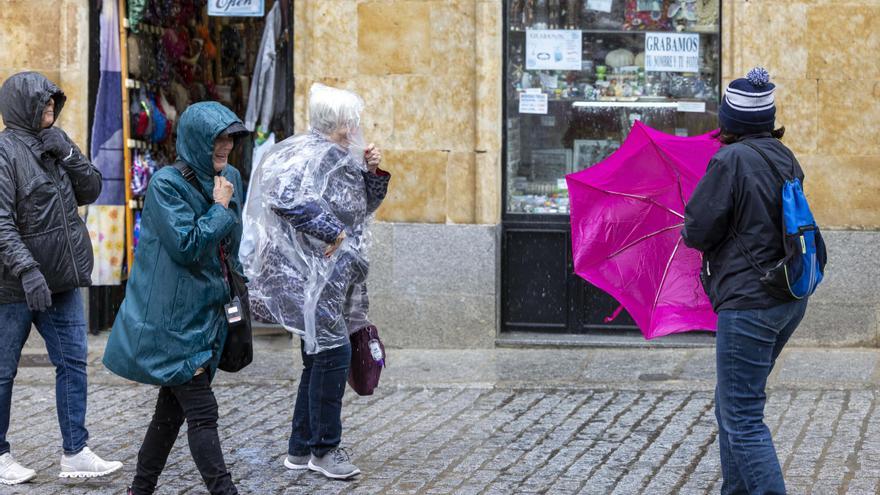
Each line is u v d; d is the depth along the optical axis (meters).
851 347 9.33
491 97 9.45
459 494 5.77
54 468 6.34
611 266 5.70
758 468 4.78
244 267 5.91
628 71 9.79
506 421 7.20
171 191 5.05
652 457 6.36
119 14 9.79
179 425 5.32
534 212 9.81
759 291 4.77
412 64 9.54
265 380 8.40
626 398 7.75
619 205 5.63
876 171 9.30
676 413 7.32
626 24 9.75
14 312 6.02
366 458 6.45
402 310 9.59
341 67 9.63
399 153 9.60
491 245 9.48
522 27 9.77
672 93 9.76
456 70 9.50
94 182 6.23
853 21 9.25
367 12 9.56
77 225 6.10
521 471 6.14
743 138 4.98
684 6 9.70
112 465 6.22
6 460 6.07
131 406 7.73
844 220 9.35
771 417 7.12
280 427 7.16
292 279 5.84
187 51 10.70
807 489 5.70
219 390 8.12
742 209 4.80
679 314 5.69
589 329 9.76
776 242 4.79
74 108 9.77
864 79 9.28
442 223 9.57
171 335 5.07
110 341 5.18
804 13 9.28
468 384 8.20
